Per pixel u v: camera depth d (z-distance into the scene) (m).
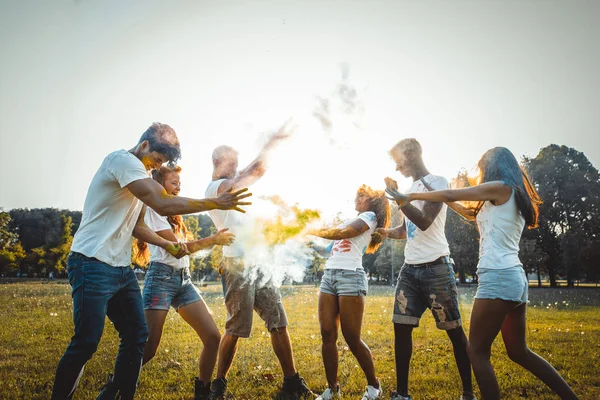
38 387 3.11
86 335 2.21
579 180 28.42
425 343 4.73
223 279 2.98
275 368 3.72
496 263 2.40
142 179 2.29
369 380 2.93
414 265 2.87
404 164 3.03
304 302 9.52
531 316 7.58
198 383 2.87
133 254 3.20
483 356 2.40
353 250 3.01
